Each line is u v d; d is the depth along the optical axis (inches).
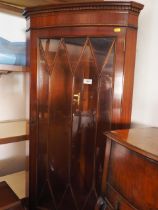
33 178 50.0
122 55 40.8
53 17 42.9
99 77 43.2
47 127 48.3
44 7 42.5
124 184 29.2
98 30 41.1
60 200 49.5
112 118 42.7
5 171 65.1
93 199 46.4
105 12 40.3
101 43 42.1
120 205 29.5
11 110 63.6
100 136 45.0
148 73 47.1
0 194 46.5
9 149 64.9
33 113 47.7
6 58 45.4
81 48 43.3
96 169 45.8
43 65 46.3
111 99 42.7
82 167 47.4
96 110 44.5
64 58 45.0
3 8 57.1
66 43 44.0
